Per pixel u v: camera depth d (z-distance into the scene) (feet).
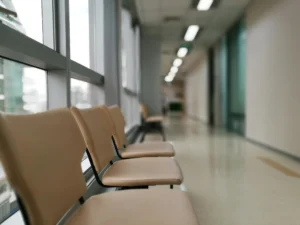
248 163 11.17
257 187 8.05
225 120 26.21
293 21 11.77
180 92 78.33
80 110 4.59
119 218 2.97
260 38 15.79
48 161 2.84
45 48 4.36
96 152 4.63
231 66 23.71
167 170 4.97
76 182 3.42
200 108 40.42
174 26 22.34
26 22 4.75
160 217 2.96
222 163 11.16
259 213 6.21
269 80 14.51
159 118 18.95
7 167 2.26
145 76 23.90
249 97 17.93
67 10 5.41
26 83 4.83
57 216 2.81
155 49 24.09
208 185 8.23
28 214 2.39
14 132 2.40
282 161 11.53
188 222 2.84
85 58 8.24
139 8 17.89
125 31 16.51
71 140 3.51
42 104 5.20
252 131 17.34
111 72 10.74
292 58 11.91
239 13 19.26
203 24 21.98
